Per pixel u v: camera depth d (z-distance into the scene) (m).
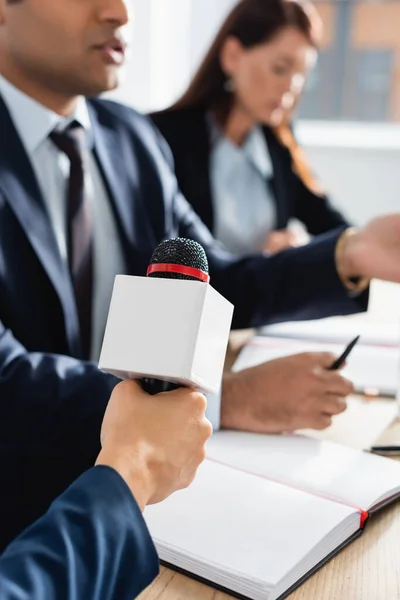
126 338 0.51
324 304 1.18
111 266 1.20
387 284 2.03
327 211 2.24
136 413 0.52
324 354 0.99
